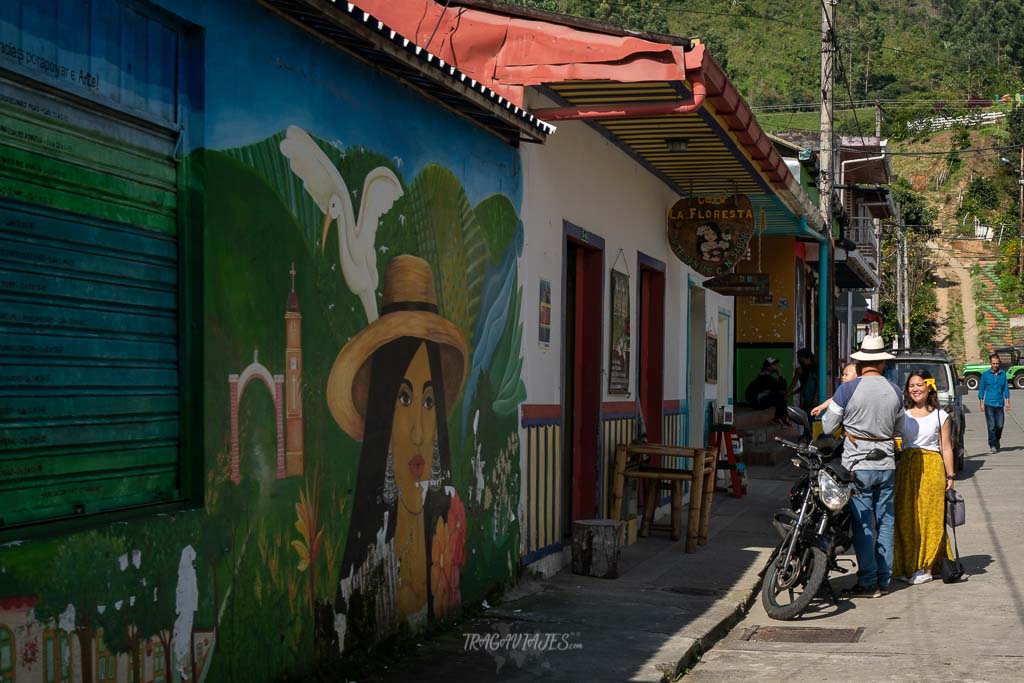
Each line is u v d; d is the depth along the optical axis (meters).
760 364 26.66
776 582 8.77
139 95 4.71
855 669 6.96
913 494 9.97
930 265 91.62
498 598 8.54
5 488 4.01
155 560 4.65
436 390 7.46
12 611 3.87
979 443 26.34
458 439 7.83
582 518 11.16
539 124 8.46
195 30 5.02
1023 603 9.02
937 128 126.88
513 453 8.93
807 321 30.64
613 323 11.66
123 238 4.62
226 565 5.15
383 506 6.71
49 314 4.21
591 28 8.71
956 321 83.19
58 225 4.25
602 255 11.27
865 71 133.25
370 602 6.55
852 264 32.31
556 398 10.08
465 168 7.98
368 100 6.56
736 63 119.50
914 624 8.34
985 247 97.62
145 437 4.75
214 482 5.07
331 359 6.12
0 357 3.97
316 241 5.97
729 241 12.57
